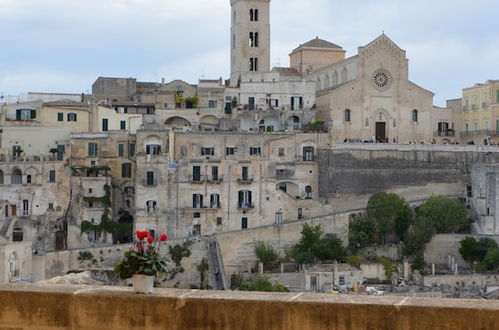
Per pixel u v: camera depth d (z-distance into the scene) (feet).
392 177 492.95
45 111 502.38
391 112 533.55
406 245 435.53
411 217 450.30
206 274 418.92
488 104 554.05
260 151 479.82
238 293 63.98
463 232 456.04
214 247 425.69
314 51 630.33
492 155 500.33
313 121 519.19
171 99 544.21
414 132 537.24
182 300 62.95
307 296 62.39
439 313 58.08
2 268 354.54
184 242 423.23
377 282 408.05
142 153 465.47
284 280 400.47
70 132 487.61
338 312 60.08
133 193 479.41
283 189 482.28
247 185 474.49
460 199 487.20
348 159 488.02
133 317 63.57
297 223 442.50
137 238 69.46
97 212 463.83
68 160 471.62
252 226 472.44
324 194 485.15
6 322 65.21
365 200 488.85
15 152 485.15
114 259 411.75
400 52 535.19
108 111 514.27
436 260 440.04
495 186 456.45
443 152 498.28
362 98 527.81
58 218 465.47
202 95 542.57
